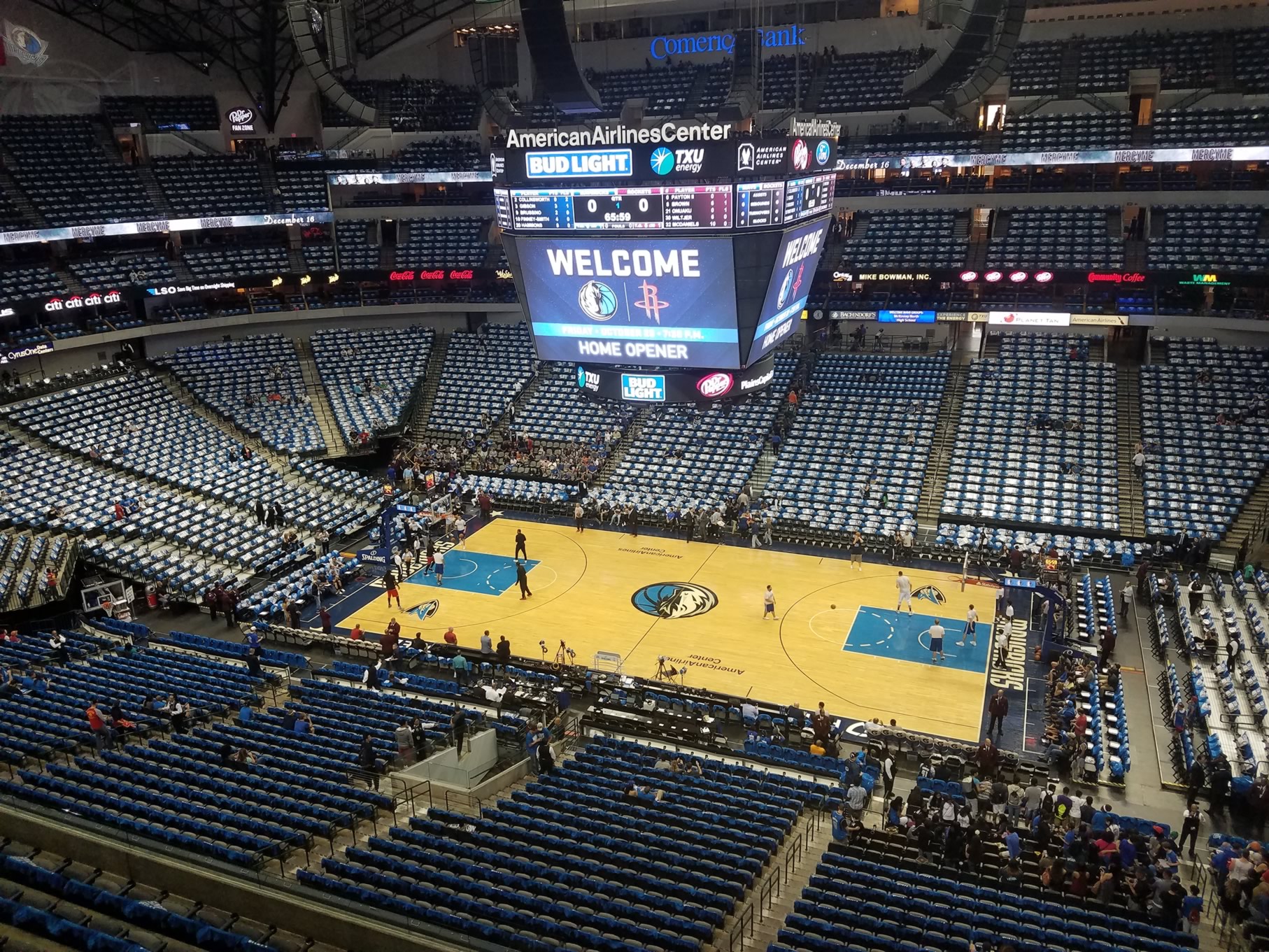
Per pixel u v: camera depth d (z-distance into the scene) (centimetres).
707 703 2594
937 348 4684
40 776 1902
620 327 1934
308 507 4025
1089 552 3453
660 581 3478
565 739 2516
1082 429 4000
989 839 1984
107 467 4034
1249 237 4306
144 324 4822
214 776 2025
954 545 3572
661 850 1803
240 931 1376
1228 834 2075
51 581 3167
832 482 3972
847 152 4891
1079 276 4347
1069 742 2316
